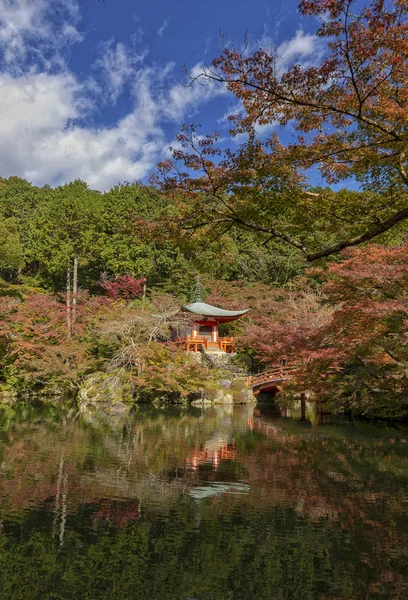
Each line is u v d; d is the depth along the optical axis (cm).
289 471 1109
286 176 666
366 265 1383
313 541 696
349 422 2005
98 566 613
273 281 4262
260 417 2205
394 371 1847
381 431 1748
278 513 814
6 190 4794
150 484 985
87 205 3953
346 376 2091
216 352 3497
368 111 611
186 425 1884
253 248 4406
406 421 1980
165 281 4175
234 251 4241
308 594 548
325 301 1396
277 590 557
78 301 3512
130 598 537
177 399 2792
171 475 1062
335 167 700
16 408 2350
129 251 3819
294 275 4269
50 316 3041
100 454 1278
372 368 1945
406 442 1509
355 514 809
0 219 3456
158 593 549
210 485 980
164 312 3122
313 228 787
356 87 543
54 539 693
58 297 3606
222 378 3103
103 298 3488
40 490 929
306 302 3020
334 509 833
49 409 2342
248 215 727
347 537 711
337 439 1561
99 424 1861
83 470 1095
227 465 1165
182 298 4000
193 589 558
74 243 3781
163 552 655
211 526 750
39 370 2859
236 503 865
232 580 578
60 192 4641
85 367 2858
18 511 805
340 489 958
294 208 744
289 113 632
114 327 2783
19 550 656
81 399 2678
